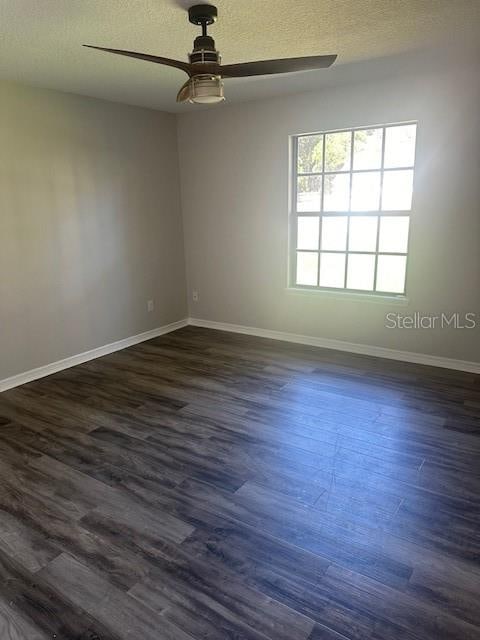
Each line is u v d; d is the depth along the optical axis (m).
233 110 4.65
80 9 2.26
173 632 1.64
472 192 3.63
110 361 4.44
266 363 4.27
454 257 3.82
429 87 3.60
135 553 2.02
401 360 4.27
